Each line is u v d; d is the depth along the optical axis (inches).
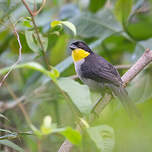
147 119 422.6
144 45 458.3
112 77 394.6
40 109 453.4
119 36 498.6
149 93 428.1
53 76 173.2
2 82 251.0
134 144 398.6
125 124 402.9
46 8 540.7
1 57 480.1
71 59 436.1
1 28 375.6
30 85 454.3
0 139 243.9
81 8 523.2
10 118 423.2
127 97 352.2
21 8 358.9
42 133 163.2
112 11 484.4
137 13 514.3
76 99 186.9
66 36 488.4
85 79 429.4
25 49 407.5
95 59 427.8
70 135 168.1
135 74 326.3
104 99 321.1
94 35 462.9
